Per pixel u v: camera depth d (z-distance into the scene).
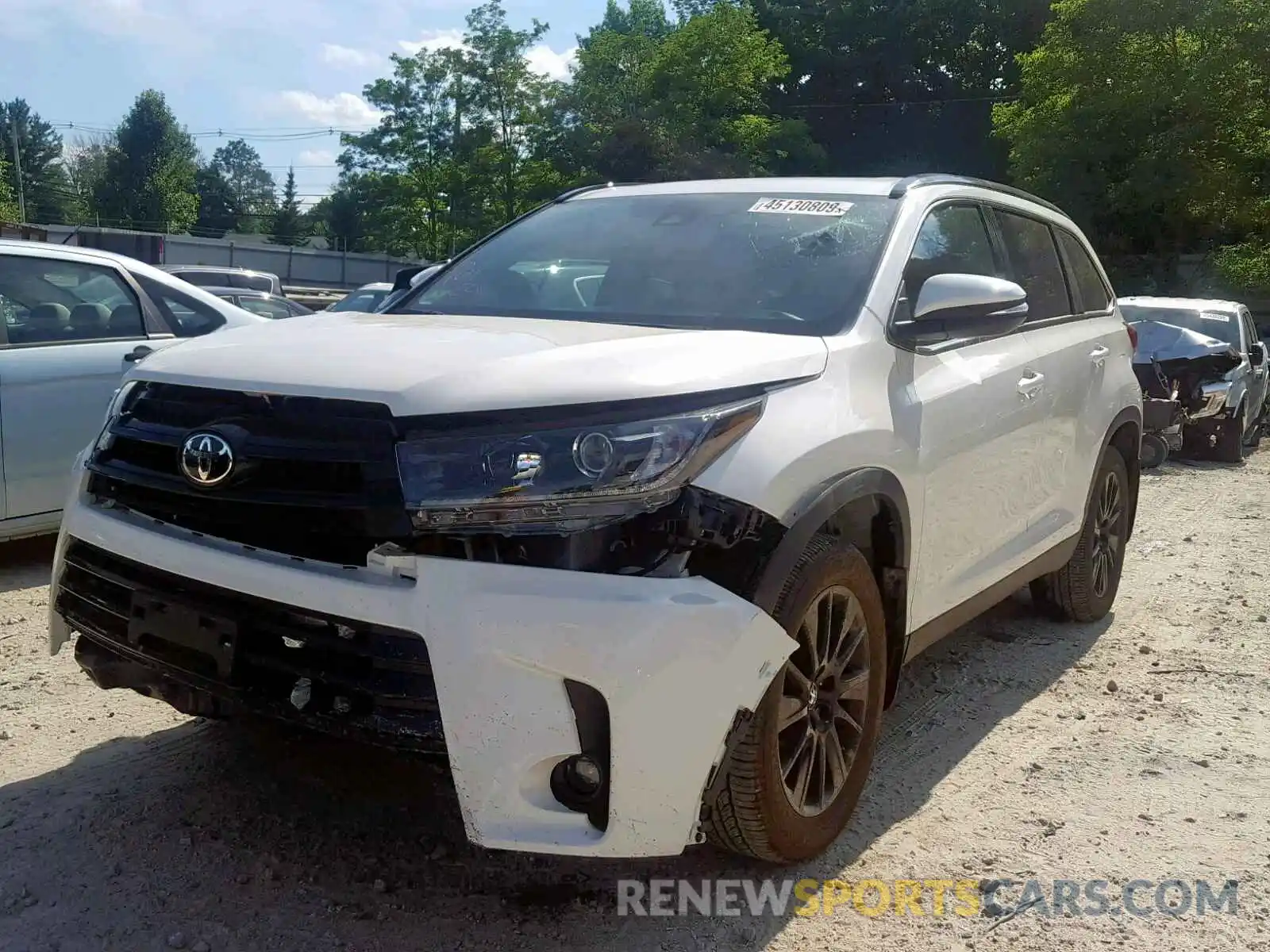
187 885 2.93
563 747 2.51
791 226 3.86
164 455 2.92
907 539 3.40
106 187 99.25
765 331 3.35
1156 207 33.66
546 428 2.56
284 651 2.69
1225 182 32.09
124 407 3.11
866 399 3.23
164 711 4.05
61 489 5.68
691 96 50.03
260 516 2.73
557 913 2.89
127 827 3.20
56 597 3.22
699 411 2.70
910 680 4.73
